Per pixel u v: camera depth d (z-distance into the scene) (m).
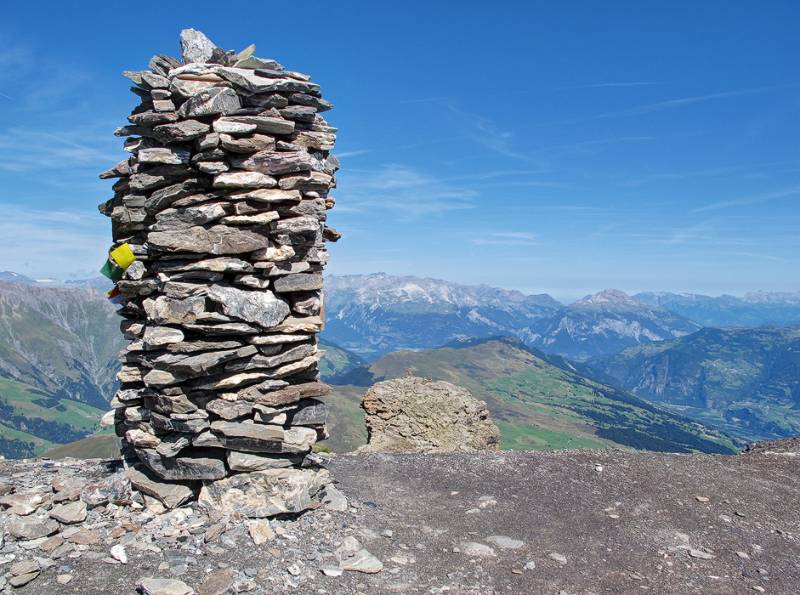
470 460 17.03
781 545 12.54
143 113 11.34
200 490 11.29
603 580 10.38
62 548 9.47
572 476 15.94
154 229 11.05
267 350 11.45
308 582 9.33
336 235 13.49
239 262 11.02
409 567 10.23
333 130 12.88
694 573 10.95
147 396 11.27
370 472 15.59
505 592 9.68
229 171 11.06
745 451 21.62
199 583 8.87
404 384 26.12
